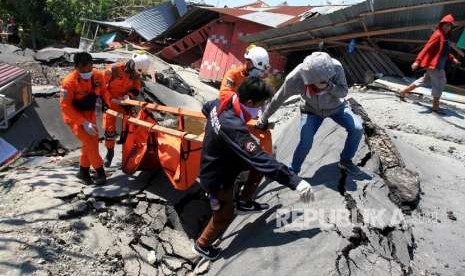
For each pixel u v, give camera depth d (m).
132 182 5.75
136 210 5.25
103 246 4.65
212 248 4.26
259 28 18.23
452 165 6.06
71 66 12.13
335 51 14.05
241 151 3.54
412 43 12.15
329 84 3.99
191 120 6.96
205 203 5.58
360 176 4.50
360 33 12.28
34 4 29.25
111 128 6.24
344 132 5.25
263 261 3.68
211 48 19.22
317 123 4.47
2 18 29.62
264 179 5.16
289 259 3.55
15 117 7.77
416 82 9.05
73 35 30.95
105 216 5.09
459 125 8.11
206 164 3.85
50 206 5.03
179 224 5.22
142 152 5.62
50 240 4.44
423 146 6.95
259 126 4.47
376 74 12.47
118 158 6.85
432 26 10.92
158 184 5.74
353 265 3.34
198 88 15.20
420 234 4.28
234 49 18.66
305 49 15.07
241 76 5.30
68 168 6.41
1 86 7.22
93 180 5.80
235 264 3.88
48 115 8.13
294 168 4.58
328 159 4.88
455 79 11.71
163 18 26.97
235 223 4.71
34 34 29.72
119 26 27.08
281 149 6.15
